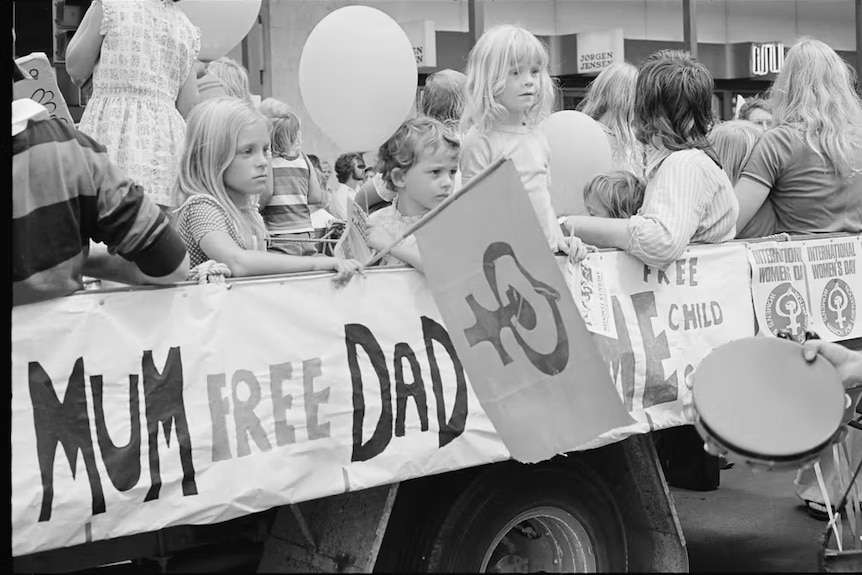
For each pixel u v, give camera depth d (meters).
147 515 2.86
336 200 6.77
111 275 3.11
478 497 3.54
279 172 5.11
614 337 3.88
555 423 3.23
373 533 3.38
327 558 3.51
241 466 3.01
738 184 4.96
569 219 4.10
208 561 3.60
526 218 3.24
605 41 9.97
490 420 3.25
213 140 3.52
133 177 4.23
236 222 3.58
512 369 3.24
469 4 9.10
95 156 2.84
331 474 3.18
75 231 2.78
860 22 10.77
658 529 4.00
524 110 4.04
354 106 3.99
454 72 5.02
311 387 3.16
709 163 4.22
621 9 10.43
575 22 10.20
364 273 3.29
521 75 3.98
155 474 2.87
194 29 4.58
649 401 3.97
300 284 3.17
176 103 4.67
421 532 3.49
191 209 3.49
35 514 2.69
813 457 2.92
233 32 5.15
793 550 4.89
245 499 3.01
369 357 3.28
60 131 2.78
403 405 3.33
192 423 2.94
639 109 4.30
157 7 4.45
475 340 3.25
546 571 3.88
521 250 3.25
